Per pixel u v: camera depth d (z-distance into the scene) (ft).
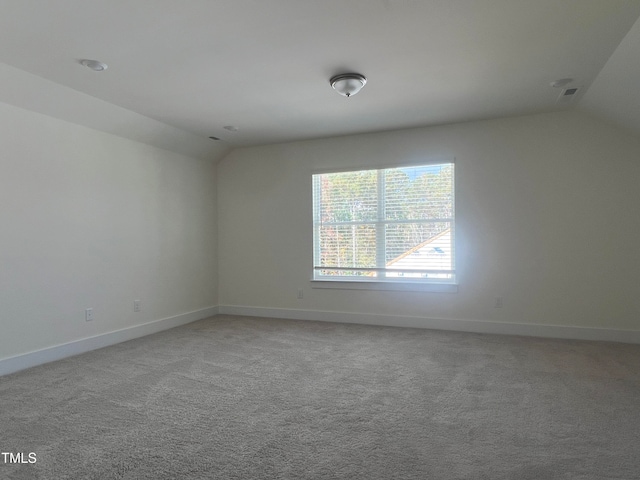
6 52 8.55
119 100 11.59
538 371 9.82
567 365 10.27
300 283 16.83
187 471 5.64
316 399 8.21
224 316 17.63
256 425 7.07
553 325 13.25
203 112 12.80
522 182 13.56
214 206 18.16
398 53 8.82
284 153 17.04
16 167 10.36
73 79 10.03
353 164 15.85
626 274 12.48
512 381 9.16
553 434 6.66
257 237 17.58
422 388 8.78
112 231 13.15
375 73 9.89
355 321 15.84
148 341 13.20
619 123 12.10
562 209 13.12
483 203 14.03
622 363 10.37
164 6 6.85
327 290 16.35
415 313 14.96
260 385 9.03
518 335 13.60
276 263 17.26
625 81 9.70
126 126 13.20
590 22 7.57
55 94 10.61
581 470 5.61
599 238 12.75
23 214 10.52
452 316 14.46
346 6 6.95
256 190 17.58
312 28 7.70
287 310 17.03
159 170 15.17
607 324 12.69
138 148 14.26
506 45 8.50
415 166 14.99
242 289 17.92
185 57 8.88
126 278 13.64
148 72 9.66
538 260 13.42
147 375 9.76
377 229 15.62
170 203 15.66
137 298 14.03
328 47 8.50
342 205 16.19
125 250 13.62
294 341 13.00
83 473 5.60
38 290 10.85
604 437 6.55
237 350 11.97
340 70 9.69
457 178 14.35
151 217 14.74
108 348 12.36
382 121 14.02
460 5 6.97
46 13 7.03
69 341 11.64
